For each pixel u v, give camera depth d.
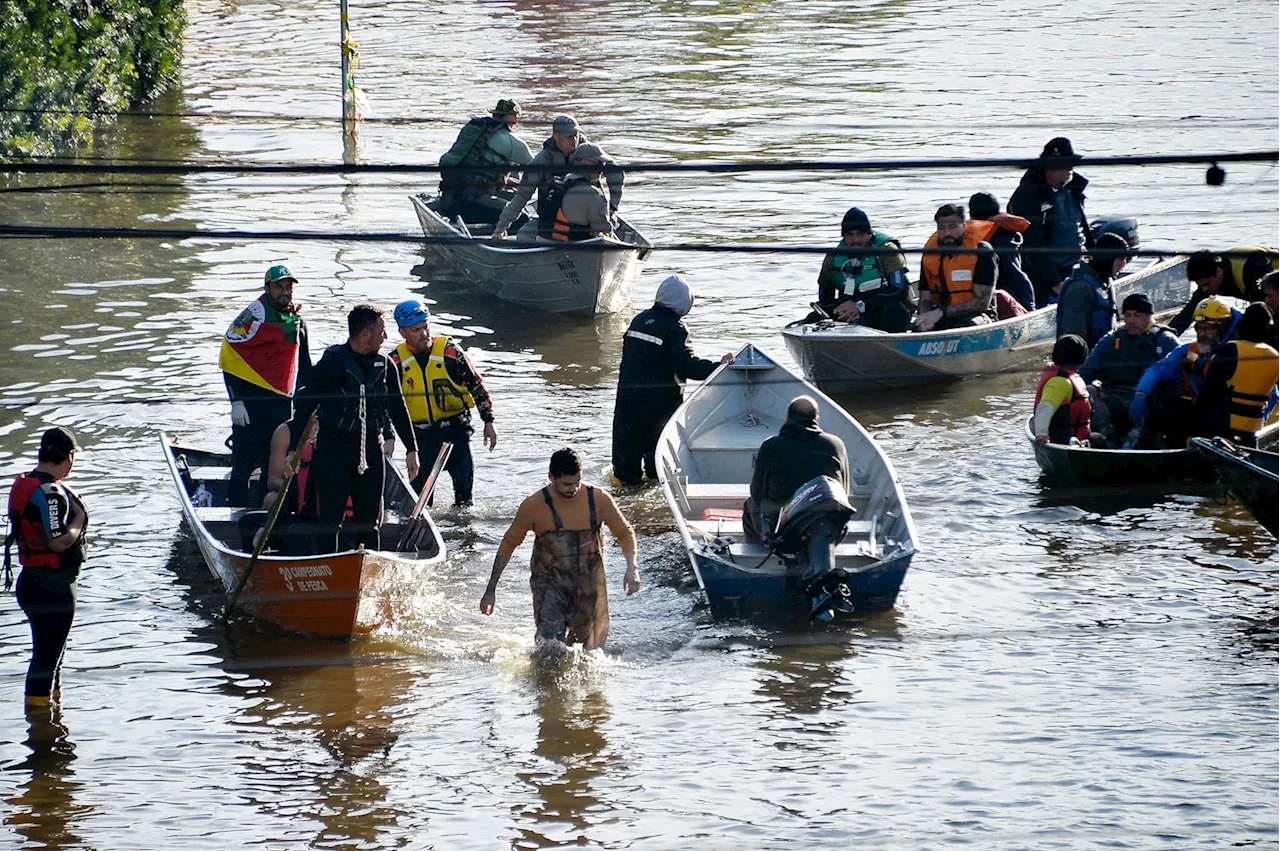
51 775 29.31
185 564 38.94
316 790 28.81
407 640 35.25
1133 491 42.72
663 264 66.06
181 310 59.06
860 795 28.22
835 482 35.94
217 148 84.75
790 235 68.94
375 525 36.12
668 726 31.00
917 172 79.50
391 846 26.81
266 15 137.62
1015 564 38.44
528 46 121.12
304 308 59.44
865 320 52.81
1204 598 36.31
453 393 41.59
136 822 27.62
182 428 47.38
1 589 37.41
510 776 29.17
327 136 87.50
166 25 100.88
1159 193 74.88
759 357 46.97
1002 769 28.98
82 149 84.19
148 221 71.06
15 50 81.06
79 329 56.50
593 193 57.31
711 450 44.22
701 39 124.06
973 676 32.81
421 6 144.50
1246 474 36.28
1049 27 126.75
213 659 34.12
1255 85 98.50
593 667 33.75
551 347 56.34
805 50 117.56
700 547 36.72
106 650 34.44
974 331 51.22
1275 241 65.44
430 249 68.00
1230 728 30.27
